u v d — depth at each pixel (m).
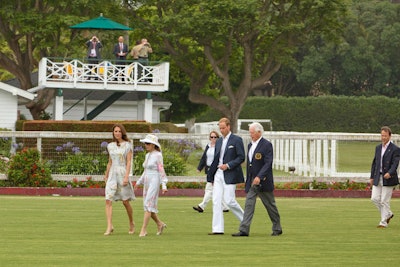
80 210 46.53
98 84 93.56
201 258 29.89
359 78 175.25
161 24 108.75
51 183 58.94
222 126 36.72
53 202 51.19
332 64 175.00
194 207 46.91
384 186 40.72
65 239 34.62
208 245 33.31
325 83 176.88
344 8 111.31
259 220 43.25
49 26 100.00
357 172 68.12
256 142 36.25
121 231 37.81
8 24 105.12
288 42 114.56
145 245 33.09
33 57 113.25
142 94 112.00
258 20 108.75
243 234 36.28
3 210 45.88
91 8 102.94
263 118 161.62
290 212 47.62
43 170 58.91
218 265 28.41
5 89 95.00
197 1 109.50
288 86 184.12
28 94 96.19
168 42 113.94
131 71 94.12
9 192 57.56
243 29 109.31
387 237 36.62
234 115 114.69
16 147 61.03
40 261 28.77
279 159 84.56
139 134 61.62
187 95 126.38
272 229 37.12
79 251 31.20
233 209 37.03
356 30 172.62
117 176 36.31
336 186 61.00
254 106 161.75
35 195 57.56
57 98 94.06
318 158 66.88
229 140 36.84
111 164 36.56
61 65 97.06
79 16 102.19
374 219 44.44
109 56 125.19
